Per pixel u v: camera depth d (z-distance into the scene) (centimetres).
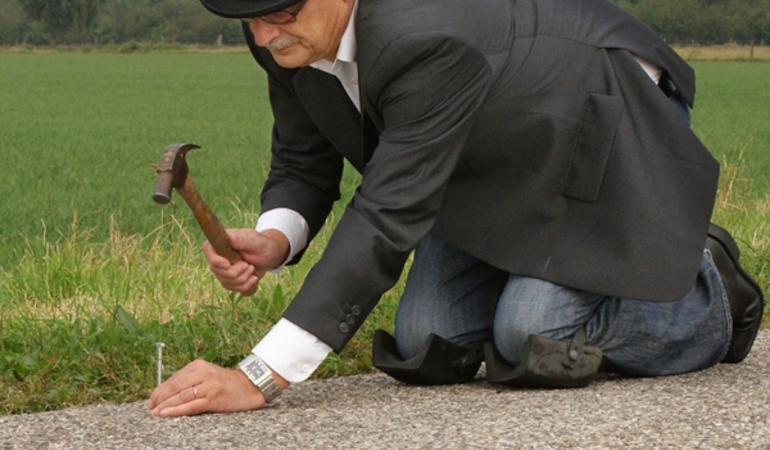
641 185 386
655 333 409
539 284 395
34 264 694
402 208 356
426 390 404
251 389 363
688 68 417
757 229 775
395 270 362
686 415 357
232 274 389
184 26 10344
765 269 643
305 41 347
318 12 344
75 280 664
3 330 491
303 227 422
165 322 512
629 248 386
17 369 439
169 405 358
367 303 361
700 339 420
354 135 387
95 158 1981
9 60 7362
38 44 10338
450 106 354
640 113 390
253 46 403
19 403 412
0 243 1037
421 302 422
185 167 351
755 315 435
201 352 473
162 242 843
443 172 359
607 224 387
